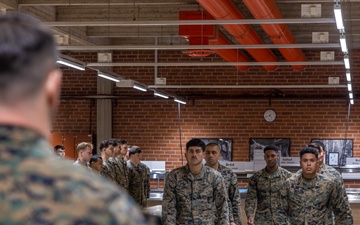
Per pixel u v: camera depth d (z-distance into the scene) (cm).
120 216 114
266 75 1778
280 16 1096
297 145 1783
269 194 909
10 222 112
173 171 731
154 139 1822
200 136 1808
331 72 1758
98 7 1341
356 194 1481
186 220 729
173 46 1027
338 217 731
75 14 1342
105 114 1817
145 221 118
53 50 125
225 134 1803
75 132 1836
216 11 952
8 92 121
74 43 1550
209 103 1806
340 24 750
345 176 1752
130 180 1344
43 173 116
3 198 113
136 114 1827
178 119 1811
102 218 113
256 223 920
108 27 1547
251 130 1794
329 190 721
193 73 1800
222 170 867
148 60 1794
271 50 1639
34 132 121
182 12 1097
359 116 1759
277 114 1788
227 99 1798
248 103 1797
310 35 1565
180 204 732
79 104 1836
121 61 1798
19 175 115
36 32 123
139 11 1322
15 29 122
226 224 733
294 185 726
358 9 1334
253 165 1770
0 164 116
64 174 116
